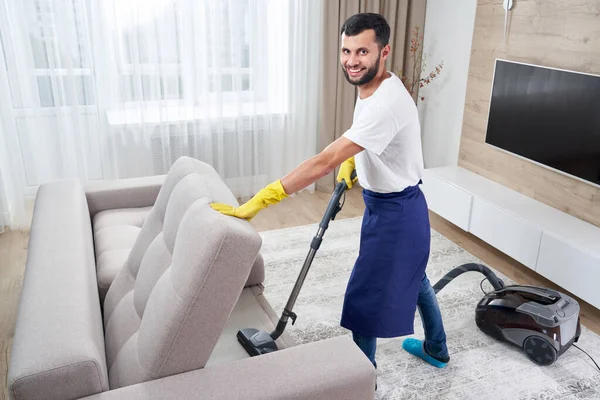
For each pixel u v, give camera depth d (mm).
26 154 3758
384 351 2592
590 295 2799
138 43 3717
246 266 1443
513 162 3572
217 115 4062
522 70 3332
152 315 1548
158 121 3949
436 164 4473
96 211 2906
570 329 2445
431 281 3170
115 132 3867
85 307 1592
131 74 3783
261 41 4016
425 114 4520
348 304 2193
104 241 2582
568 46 3070
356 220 3973
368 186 2061
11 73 3539
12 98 3598
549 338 2408
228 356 1820
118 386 1562
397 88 1886
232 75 4039
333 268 3285
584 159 3027
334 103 4340
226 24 3904
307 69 4238
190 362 1482
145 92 3865
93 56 3654
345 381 1475
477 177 3832
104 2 3594
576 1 2986
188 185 1956
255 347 1802
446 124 4277
